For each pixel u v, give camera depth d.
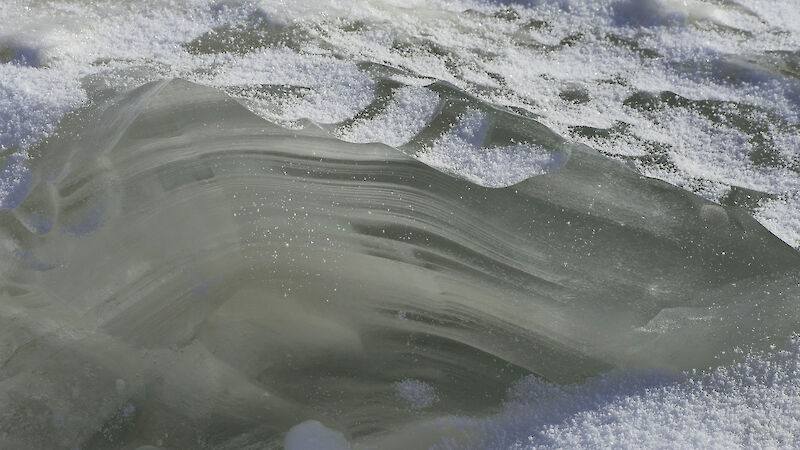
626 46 1.73
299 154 1.42
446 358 1.37
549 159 1.47
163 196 1.39
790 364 1.36
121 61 1.62
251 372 1.35
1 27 1.65
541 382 1.37
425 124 1.53
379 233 1.39
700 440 1.30
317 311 1.37
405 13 1.76
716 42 1.74
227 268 1.37
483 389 1.36
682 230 1.41
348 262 1.38
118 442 1.32
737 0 1.82
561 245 1.40
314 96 1.58
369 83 1.59
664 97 1.66
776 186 1.54
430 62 1.68
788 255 1.41
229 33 1.68
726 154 1.58
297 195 1.40
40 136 1.46
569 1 1.79
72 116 1.47
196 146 1.42
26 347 1.33
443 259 1.39
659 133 1.60
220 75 1.61
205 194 1.40
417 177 1.42
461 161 1.48
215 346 1.35
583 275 1.39
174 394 1.33
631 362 1.37
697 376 1.36
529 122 1.52
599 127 1.60
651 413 1.33
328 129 1.52
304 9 1.72
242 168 1.41
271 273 1.37
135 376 1.33
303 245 1.38
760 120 1.62
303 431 1.33
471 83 1.65
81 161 1.42
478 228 1.40
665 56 1.72
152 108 1.44
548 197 1.42
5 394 1.32
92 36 1.66
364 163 1.42
